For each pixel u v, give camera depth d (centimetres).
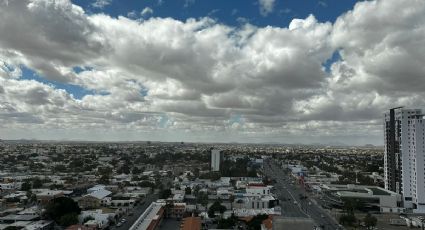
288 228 15875
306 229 15812
